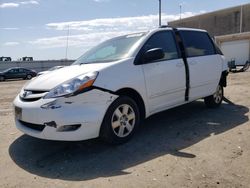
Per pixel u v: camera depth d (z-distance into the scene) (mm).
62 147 4438
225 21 43031
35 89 4125
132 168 3598
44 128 3883
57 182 3334
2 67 43875
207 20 45531
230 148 4121
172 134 4867
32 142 4758
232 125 5250
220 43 36438
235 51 34969
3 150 4465
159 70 4879
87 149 4293
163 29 5328
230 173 3357
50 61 47344
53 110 3803
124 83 4305
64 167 3732
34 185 3301
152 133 4949
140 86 4551
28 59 48656
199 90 5875
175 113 6336
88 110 3932
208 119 5734
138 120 4613
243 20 40188
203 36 6293
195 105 7070
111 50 5078
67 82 3959
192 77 5582
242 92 8914
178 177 3301
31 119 3971
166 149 4184
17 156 4195
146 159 3850
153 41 5020
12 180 3453
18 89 15492
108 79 4148
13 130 5578
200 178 3258
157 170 3506
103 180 3318
